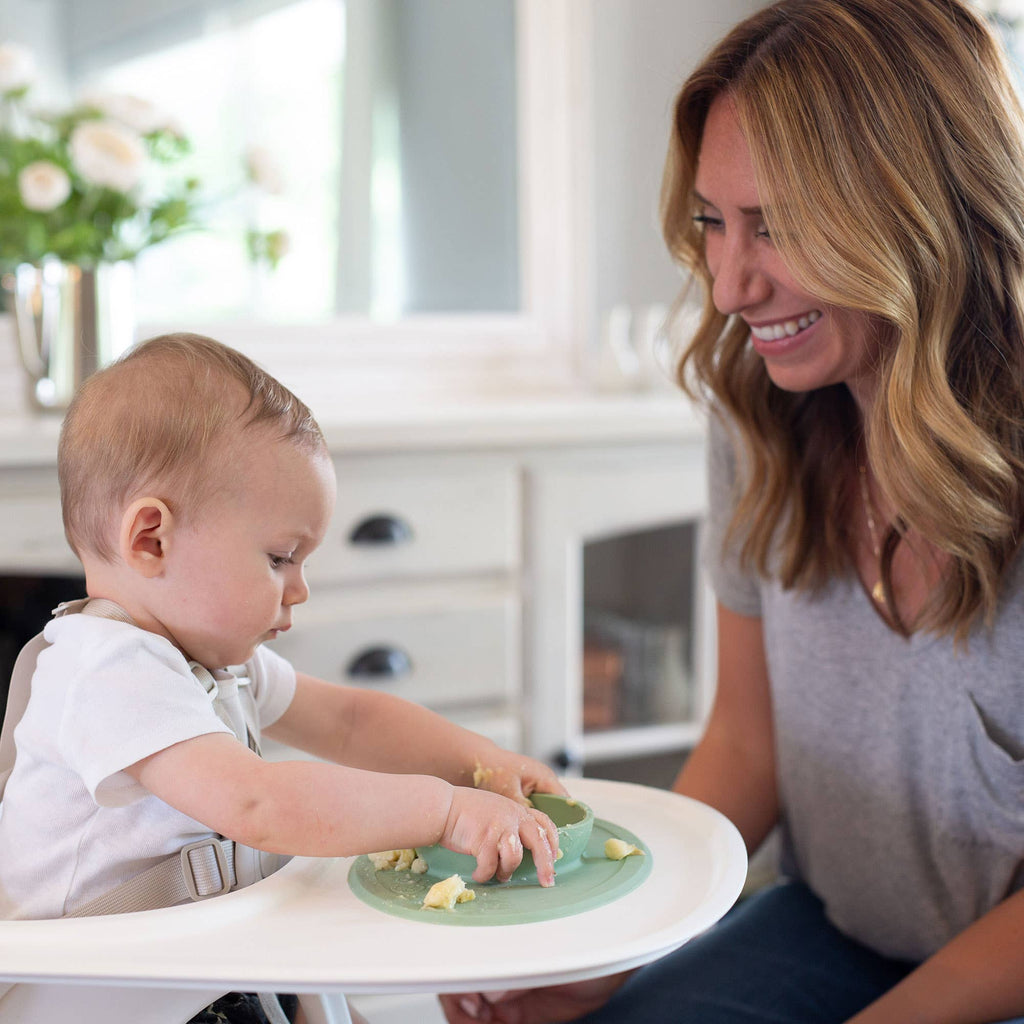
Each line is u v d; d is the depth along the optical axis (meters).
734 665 1.12
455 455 1.58
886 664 0.95
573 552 1.68
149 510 0.72
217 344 0.79
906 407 0.84
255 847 0.67
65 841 0.72
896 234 0.81
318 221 1.93
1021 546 0.86
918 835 0.95
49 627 0.75
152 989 0.66
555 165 2.08
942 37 0.82
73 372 1.58
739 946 1.04
